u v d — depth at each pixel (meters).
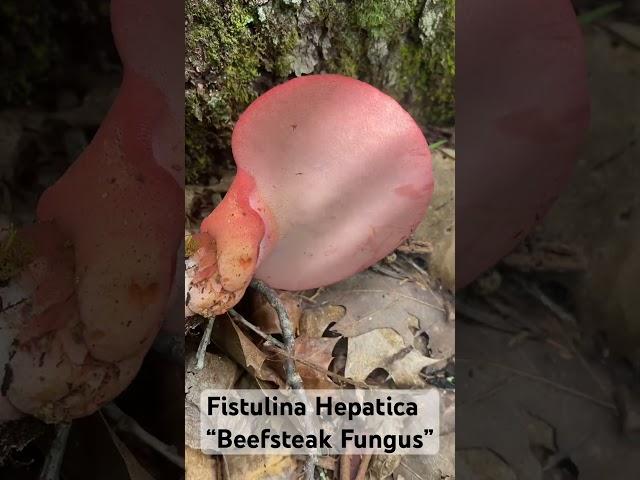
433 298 0.38
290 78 0.38
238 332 0.34
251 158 0.32
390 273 0.38
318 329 0.37
